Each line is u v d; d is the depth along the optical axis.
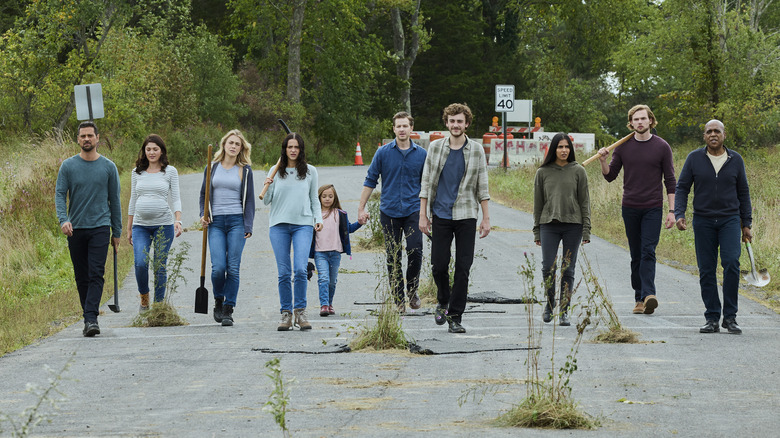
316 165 97.06
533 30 107.69
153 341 17.56
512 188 53.78
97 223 18.97
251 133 90.19
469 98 124.69
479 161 17.83
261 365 14.63
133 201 20.59
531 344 15.64
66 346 17.20
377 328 16.41
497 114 127.38
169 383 13.35
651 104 135.38
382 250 31.38
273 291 24.44
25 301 24.91
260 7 100.56
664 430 10.16
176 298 23.94
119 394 12.65
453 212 17.80
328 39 103.50
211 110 86.31
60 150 45.69
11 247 29.89
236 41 115.12
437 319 18.31
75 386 13.30
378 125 111.38
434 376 13.44
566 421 10.30
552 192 19.17
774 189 40.69
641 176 20.39
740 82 64.31
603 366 14.17
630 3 97.62
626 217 20.64
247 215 19.59
